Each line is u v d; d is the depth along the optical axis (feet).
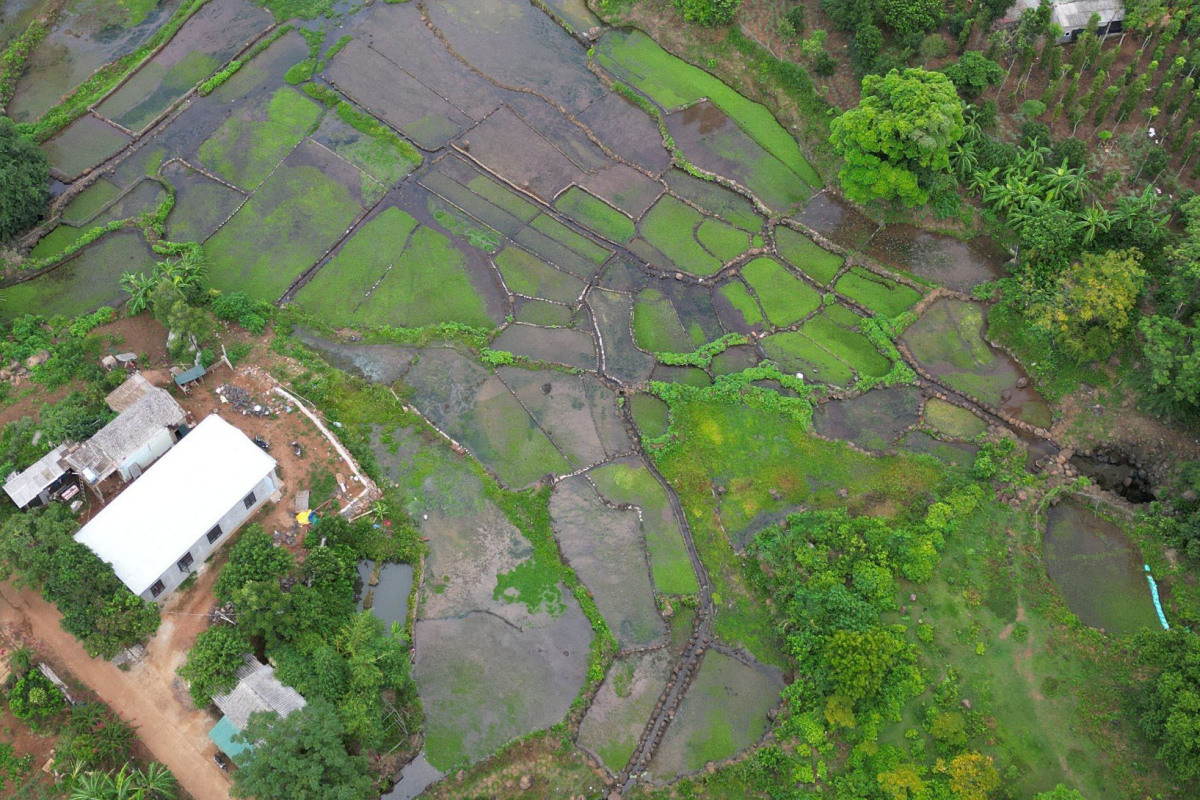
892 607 150.41
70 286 191.31
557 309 192.03
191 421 167.02
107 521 146.10
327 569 147.43
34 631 143.95
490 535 161.27
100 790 123.65
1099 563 158.10
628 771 139.74
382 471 167.63
